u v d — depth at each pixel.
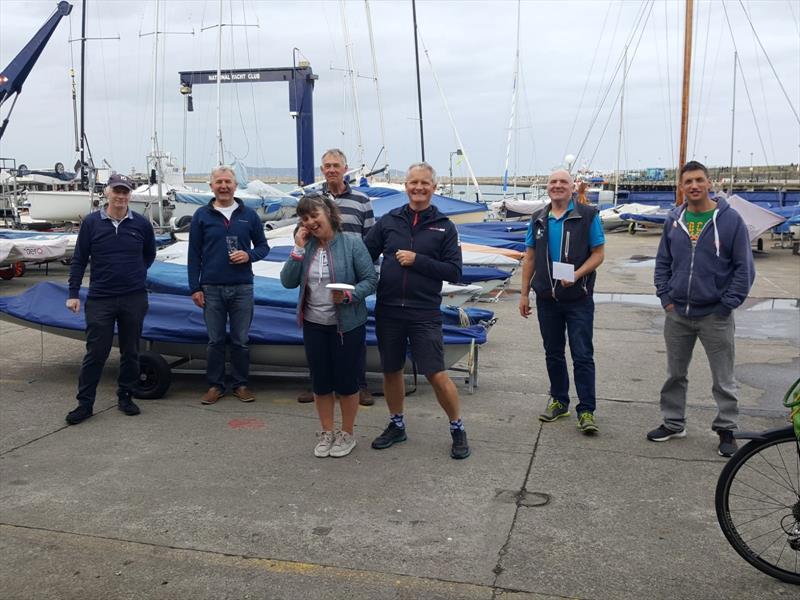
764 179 60.84
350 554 3.70
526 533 3.92
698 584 3.42
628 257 21.61
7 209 24.11
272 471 4.77
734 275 4.87
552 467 4.84
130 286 5.80
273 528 3.98
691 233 5.01
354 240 4.91
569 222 5.39
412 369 6.59
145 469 4.81
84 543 3.82
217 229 6.13
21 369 7.50
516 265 12.16
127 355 5.92
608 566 3.58
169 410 6.11
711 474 4.71
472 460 4.96
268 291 7.41
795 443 3.44
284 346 6.51
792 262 19.67
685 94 21.91
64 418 5.88
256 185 23.94
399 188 23.52
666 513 4.16
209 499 4.35
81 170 26.11
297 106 26.67
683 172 4.97
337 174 5.89
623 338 9.51
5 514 4.15
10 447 5.22
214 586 3.42
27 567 3.59
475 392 6.72
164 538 3.87
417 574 3.51
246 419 5.87
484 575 3.49
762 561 3.46
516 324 10.50
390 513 4.16
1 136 23.69
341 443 5.07
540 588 3.38
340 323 4.84
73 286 5.70
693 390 6.77
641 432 5.55
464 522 4.04
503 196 41.16
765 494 3.57
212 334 6.24
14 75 23.44
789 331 10.05
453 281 4.93
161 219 20.12
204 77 26.19
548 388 6.90
